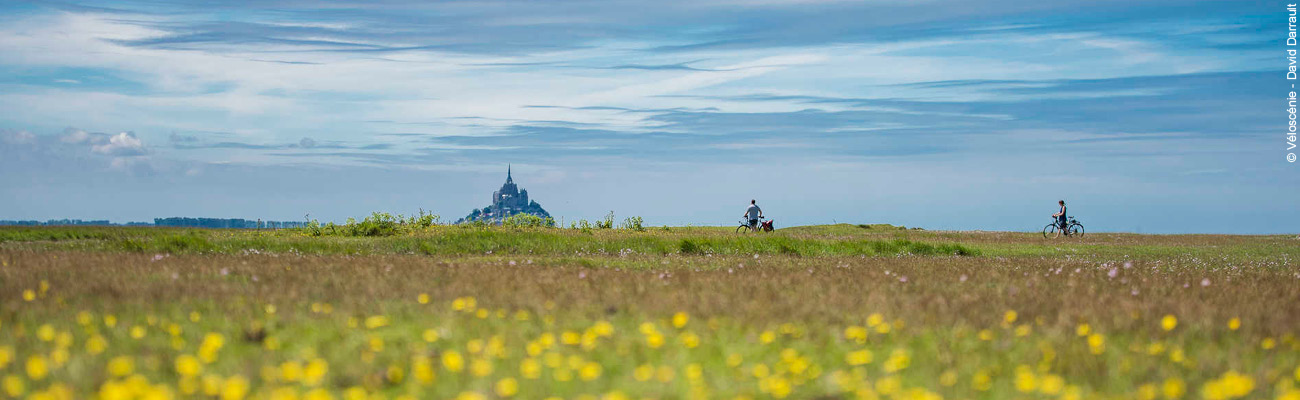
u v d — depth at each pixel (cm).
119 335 1158
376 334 1216
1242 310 1505
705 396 881
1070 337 1219
